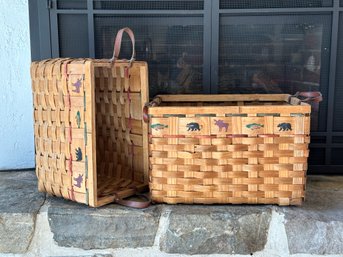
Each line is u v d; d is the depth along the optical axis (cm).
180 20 146
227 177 115
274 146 113
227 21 145
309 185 139
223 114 112
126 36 147
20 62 149
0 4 145
